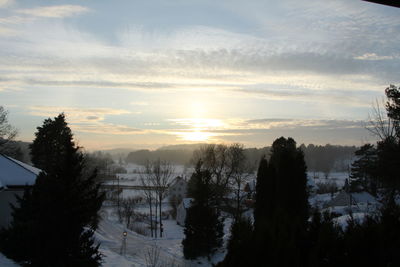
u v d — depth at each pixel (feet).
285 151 85.46
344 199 171.53
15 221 48.47
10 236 45.65
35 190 46.26
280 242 23.63
